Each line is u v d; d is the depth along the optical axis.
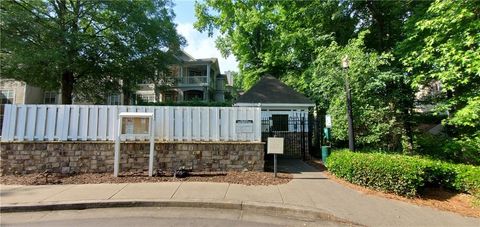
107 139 7.39
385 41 12.87
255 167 7.71
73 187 5.92
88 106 7.47
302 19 16.48
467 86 8.11
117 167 6.87
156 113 7.61
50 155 7.22
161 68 18.69
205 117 7.76
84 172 7.21
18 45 13.41
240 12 22.36
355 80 9.44
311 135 12.77
